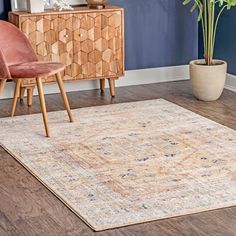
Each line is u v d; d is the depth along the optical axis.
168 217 4.90
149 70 8.02
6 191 5.32
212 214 4.94
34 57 6.68
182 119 6.71
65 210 5.04
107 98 7.46
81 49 7.34
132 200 5.12
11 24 6.68
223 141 6.13
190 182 5.37
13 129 6.51
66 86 7.68
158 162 5.73
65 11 7.22
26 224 4.86
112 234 4.73
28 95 7.17
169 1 7.97
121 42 7.48
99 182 5.41
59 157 5.87
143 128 6.48
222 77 7.25
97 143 6.14
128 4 7.81
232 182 5.36
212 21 7.26
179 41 8.11
